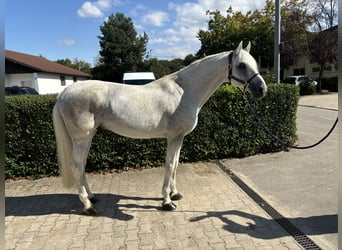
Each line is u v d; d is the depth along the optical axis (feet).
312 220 10.44
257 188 13.69
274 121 18.95
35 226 10.67
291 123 19.48
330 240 9.14
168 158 11.46
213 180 14.85
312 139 23.07
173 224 10.48
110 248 9.11
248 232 9.77
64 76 92.48
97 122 10.99
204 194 13.08
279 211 11.20
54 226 10.63
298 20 73.51
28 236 9.97
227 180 14.79
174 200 12.50
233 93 17.62
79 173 11.27
